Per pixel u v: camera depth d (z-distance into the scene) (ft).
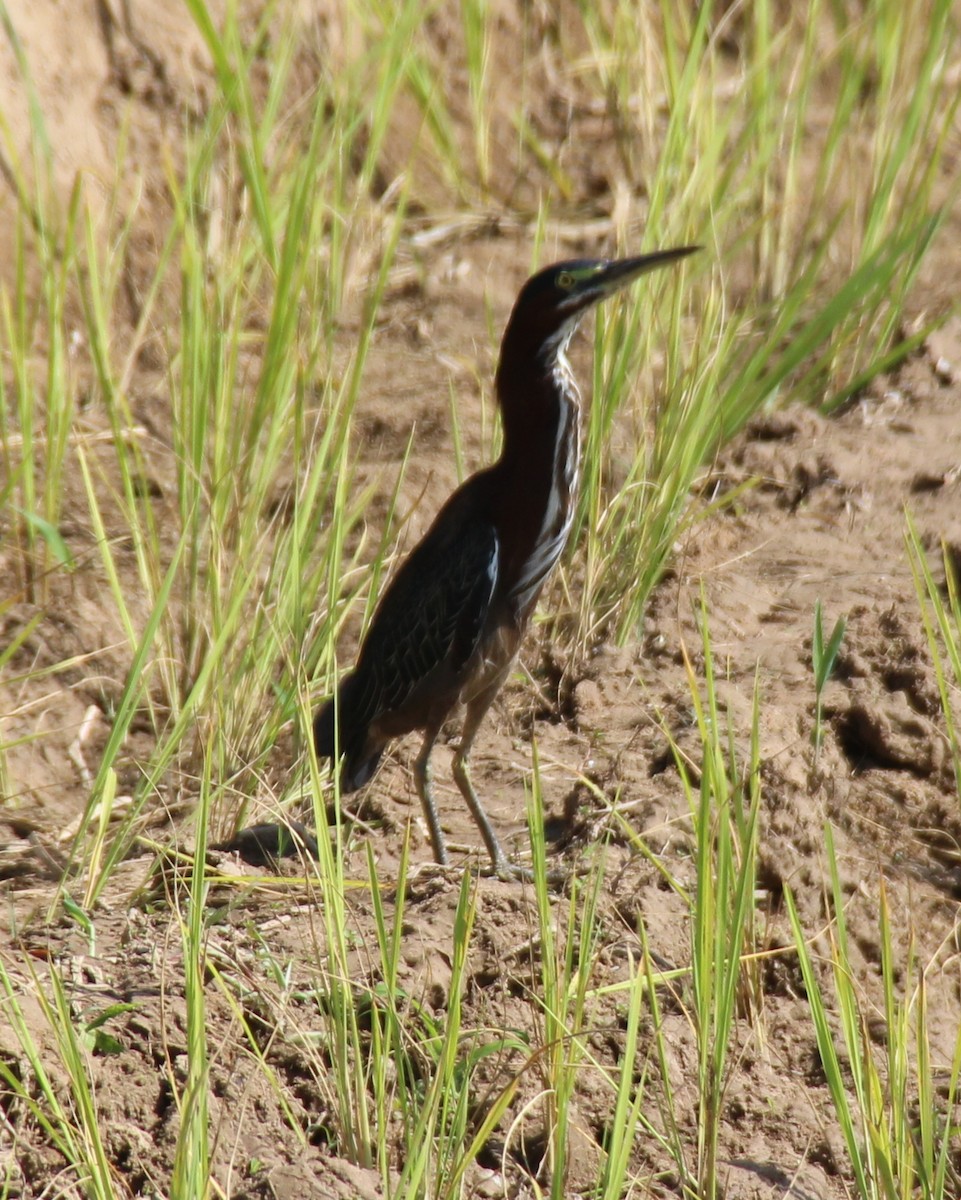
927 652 33.22
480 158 54.80
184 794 31.94
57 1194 21.18
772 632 34.96
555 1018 21.39
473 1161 22.61
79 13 50.34
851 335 44.39
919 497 39.75
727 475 40.75
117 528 39.60
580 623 34.71
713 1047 22.88
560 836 29.73
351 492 40.11
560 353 29.78
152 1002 23.99
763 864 27.40
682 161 42.78
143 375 46.01
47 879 28.89
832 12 63.31
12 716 34.14
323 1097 23.02
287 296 37.76
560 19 61.67
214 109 45.52
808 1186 22.48
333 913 23.93
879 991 26.20
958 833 29.73
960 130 56.75
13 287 45.91
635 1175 22.62
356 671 31.27
